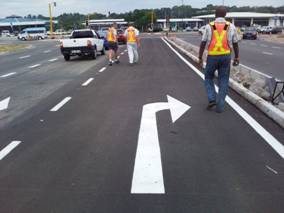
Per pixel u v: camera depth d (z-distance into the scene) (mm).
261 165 5477
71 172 5281
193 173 5191
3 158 5887
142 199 4457
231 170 5289
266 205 4293
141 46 39469
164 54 27859
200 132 7121
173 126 7547
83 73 16922
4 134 7219
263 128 7383
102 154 5973
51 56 29438
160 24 158250
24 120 8305
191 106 9383
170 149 6172
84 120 8156
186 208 4230
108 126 7617
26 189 4773
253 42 49000
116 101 10164
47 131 7355
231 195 4539
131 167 5418
